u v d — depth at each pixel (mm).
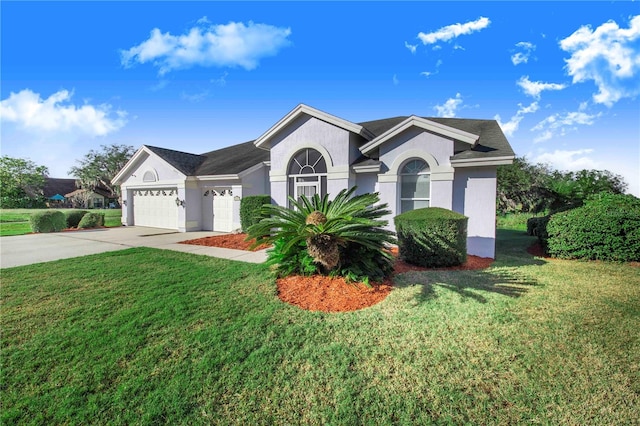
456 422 2721
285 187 13523
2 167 53062
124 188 21141
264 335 4324
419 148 10391
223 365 3604
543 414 2805
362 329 4484
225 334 4352
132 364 3637
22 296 5969
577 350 3836
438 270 7680
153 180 19156
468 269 7801
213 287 6492
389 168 10953
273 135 13633
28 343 4133
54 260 9391
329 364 3611
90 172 54125
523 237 14867
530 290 6098
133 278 7227
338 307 5324
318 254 6266
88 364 3643
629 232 8461
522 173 23875
